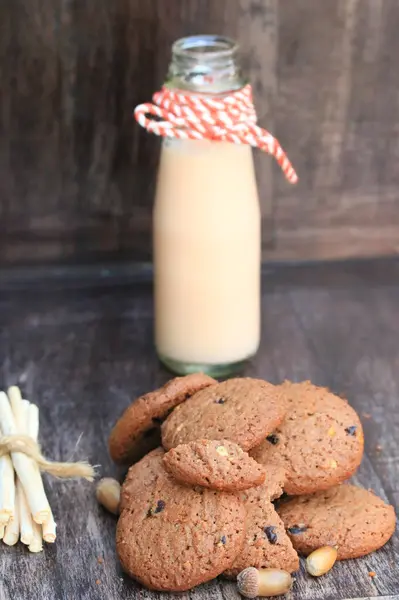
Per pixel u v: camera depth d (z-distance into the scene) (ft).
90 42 2.68
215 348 2.50
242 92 2.34
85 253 2.90
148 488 2.09
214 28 2.69
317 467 2.10
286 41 2.71
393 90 2.79
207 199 2.41
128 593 2.03
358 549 2.07
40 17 2.65
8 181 2.80
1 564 2.08
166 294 2.50
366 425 2.39
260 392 2.18
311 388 2.26
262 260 2.94
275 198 2.88
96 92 2.73
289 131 2.81
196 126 2.31
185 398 2.22
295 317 2.75
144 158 2.80
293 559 2.03
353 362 2.59
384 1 2.69
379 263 2.94
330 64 2.75
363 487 2.23
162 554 2.01
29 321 2.72
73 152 2.79
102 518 2.18
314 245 2.94
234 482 2.01
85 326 2.71
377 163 2.86
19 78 2.70
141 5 2.65
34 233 2.87
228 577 2.04
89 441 2.35
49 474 2.27
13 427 2.22
